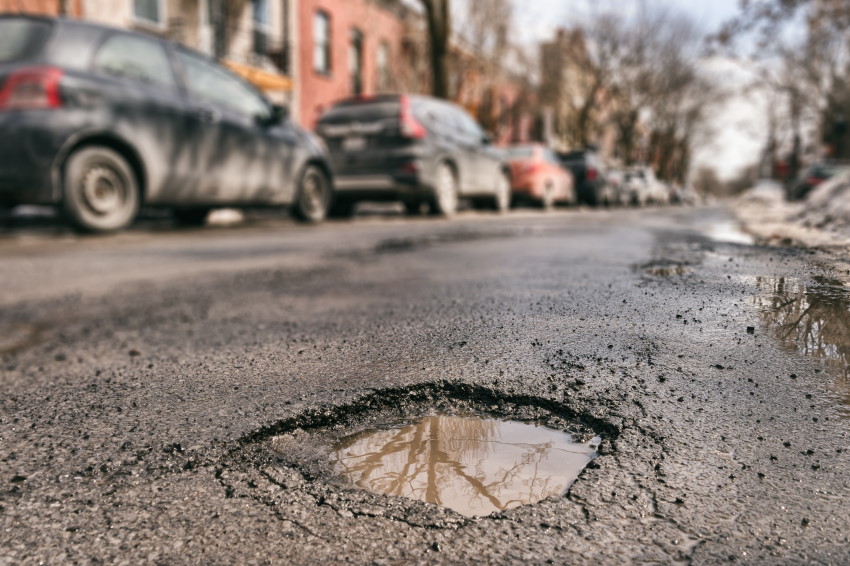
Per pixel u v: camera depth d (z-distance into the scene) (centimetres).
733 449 117
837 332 170
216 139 683
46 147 535
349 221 891
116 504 109
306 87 2011
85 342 234
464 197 1091
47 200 549
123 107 588
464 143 1045
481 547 92
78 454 130
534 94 2742
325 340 212
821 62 2230
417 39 2359
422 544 93
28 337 246
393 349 192
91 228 586
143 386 174
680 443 120
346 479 114
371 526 98
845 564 86
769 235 484
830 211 555
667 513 98
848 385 140
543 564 88
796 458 113
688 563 87
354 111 941
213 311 283
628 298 231
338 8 2138
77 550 96
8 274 401
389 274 371
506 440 127
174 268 421
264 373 178
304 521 101
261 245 551
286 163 784
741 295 215
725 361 158
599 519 97
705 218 967
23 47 553
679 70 3594
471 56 2189
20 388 178
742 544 90
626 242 501
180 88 655
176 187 648
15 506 109
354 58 2275
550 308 228
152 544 97
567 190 1656
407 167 905
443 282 325
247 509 106
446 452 123
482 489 107
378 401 151
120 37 608
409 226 776
